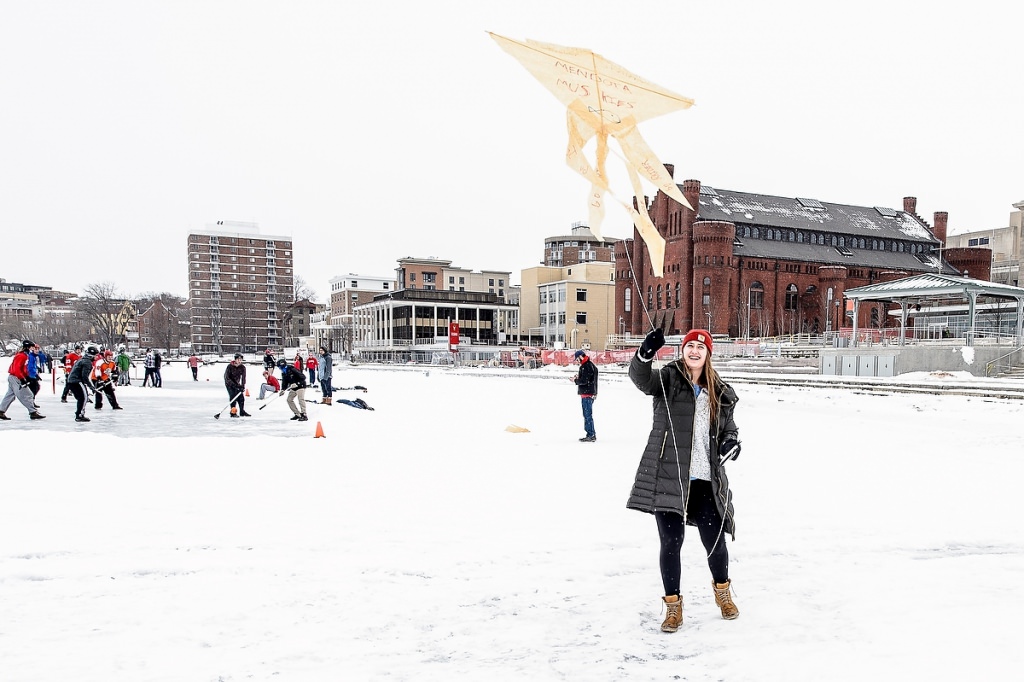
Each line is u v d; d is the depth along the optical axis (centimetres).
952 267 7975
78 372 1698
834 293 7250
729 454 414
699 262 6950
